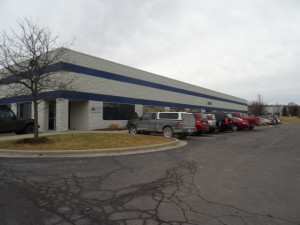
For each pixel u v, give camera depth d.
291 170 6.40
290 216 3.48
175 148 10.35
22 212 3.53
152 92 26.50
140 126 15.33
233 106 57.19
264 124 38.59
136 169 6.34
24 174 5.68
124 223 3.19
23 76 9.48
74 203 3.90
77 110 19.00
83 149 8.71
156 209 3.69
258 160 7.78
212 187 4.85
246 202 4.03
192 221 3.28
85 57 18.05
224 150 9.88
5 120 13.40
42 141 9.77
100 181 5.18
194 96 37.16
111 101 20.45
